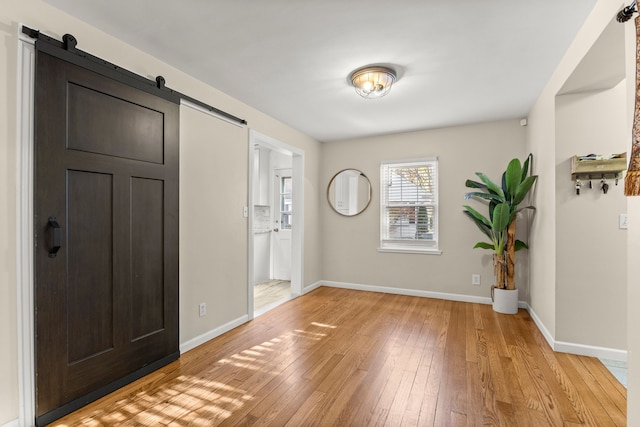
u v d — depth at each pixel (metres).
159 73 2.35
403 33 1.99
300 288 4.33
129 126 2.07
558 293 2.49
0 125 1.52
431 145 4.17
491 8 1.74
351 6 1.73
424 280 4.20
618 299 2.34
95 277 1.88
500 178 3.79
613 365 2.25
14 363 1.56
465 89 2.86
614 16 1.52
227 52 2.24
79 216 1.80
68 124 1.74
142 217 2.16
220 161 2.91
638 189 1.17
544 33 1.98
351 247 4.70
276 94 3.01
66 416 1.71
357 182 4.67
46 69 1.65
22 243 1.58
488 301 3.85
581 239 2.43
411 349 2.54
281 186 5.62
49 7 1.72
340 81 2.72
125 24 1.91
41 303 1.63
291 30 1.97
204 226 2.74
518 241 3.48
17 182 1.57
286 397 1.88
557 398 1.86
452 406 1.78
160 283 2.28
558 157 2.50
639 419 1.27
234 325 3.06
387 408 1.77
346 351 2.51
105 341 1.93
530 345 2.61
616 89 2.37
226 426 1.63
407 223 4.35
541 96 2.93
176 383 2.05
